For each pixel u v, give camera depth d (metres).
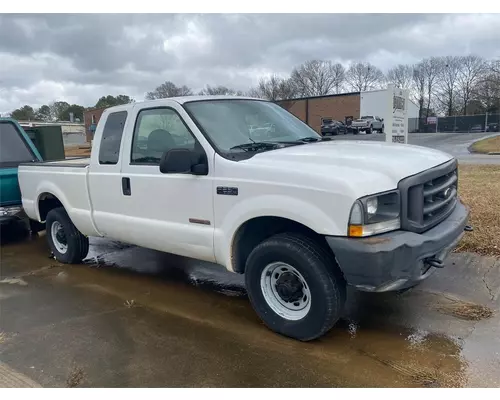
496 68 62.41
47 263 6.21
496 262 5.00
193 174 3.95
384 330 3.74
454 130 51.81
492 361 3.21
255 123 4.41
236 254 3.88
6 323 4.25
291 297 3.59
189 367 3.30
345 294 3.45
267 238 3.76
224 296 4.70
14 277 5.66
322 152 3.73
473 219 6.30
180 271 5.58
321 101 46.00
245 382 3.08
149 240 4.54
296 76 73.69
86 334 3.93
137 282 5.25
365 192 3.10
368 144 4.26
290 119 4.91
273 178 3.45
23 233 8.19
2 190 6.84
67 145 49.16
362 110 43.53
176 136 4.18
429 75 76.19
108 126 4.93
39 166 6.04
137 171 4.51
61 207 6.12
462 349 3.38
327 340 3.62
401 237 3.16
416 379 3.04
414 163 3.54
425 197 3.45
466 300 4.18
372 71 77.75
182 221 4.17
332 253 3.39
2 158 7.44
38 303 4.73
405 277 3.16
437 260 3.31
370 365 3.23
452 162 4.05
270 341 3.64
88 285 5.23
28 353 3.62
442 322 3.81
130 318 4.24
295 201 3.32
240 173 3.64
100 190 5.00
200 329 3.93
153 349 3.60
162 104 4.32
